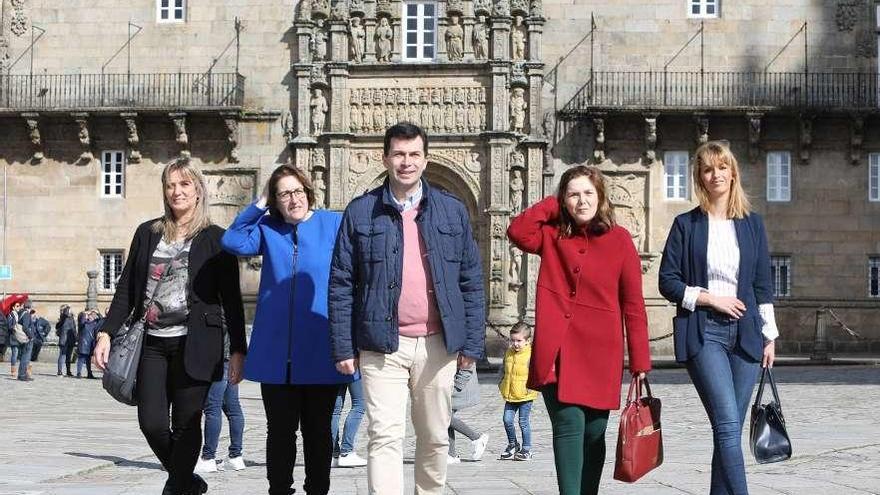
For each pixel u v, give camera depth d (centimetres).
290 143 4091
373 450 909
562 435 927
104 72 4209
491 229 4006
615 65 4106
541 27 4081
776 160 4094
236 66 4184
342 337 920
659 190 4069
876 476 1366
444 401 927
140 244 1027
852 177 4069
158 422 989
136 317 1014
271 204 1023
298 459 1641
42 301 4203
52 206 4216
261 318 1005
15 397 2683
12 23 4241
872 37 4069
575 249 950
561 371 927
